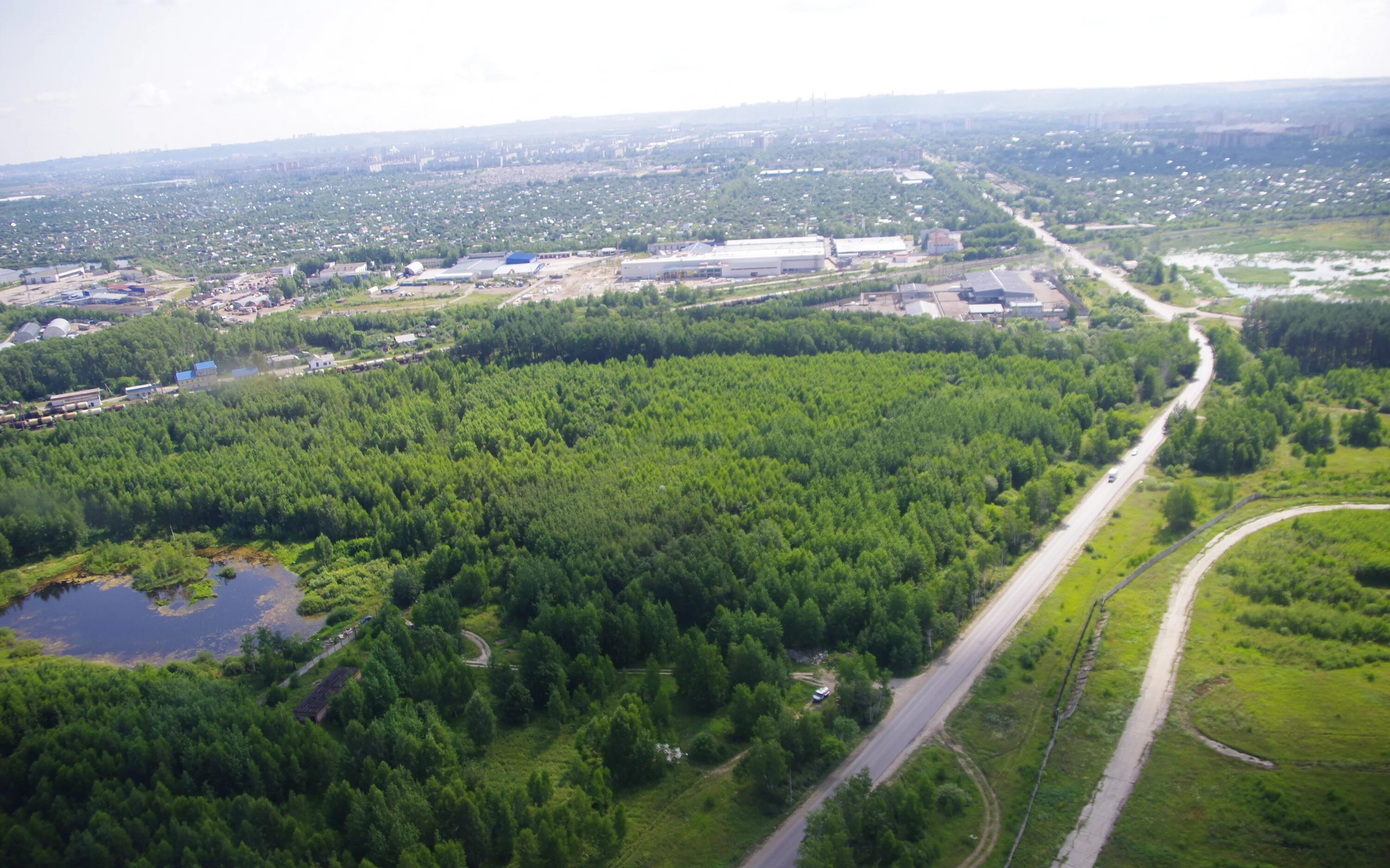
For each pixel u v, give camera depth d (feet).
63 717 547.49
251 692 602.03
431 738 485.97
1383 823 409.90
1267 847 411.75
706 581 642.22
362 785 472.44
